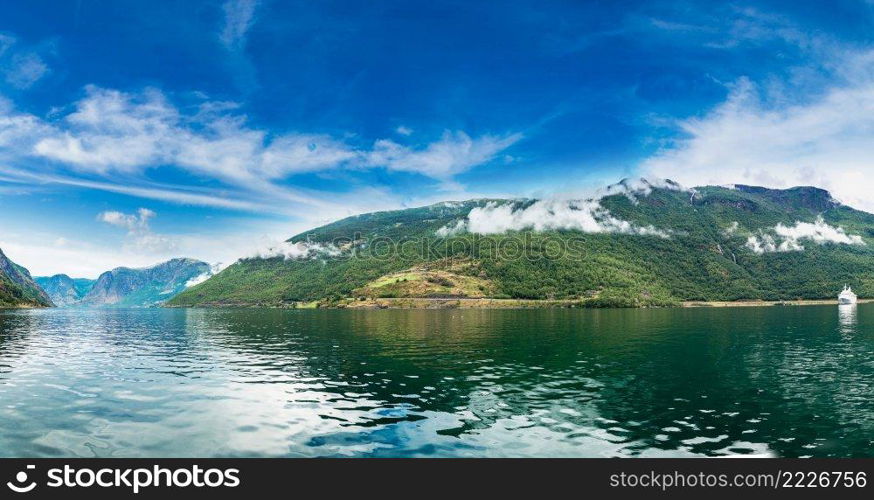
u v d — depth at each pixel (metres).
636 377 46.06
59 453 25.64
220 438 27.80
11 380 45.41
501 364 54.88
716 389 40.34
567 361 57.25
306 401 36.28
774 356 61.25
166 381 44.75
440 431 28.81
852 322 129.88
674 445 26.38
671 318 158.62
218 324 144.25
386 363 56.09
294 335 98.62
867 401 35.81
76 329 121.38
